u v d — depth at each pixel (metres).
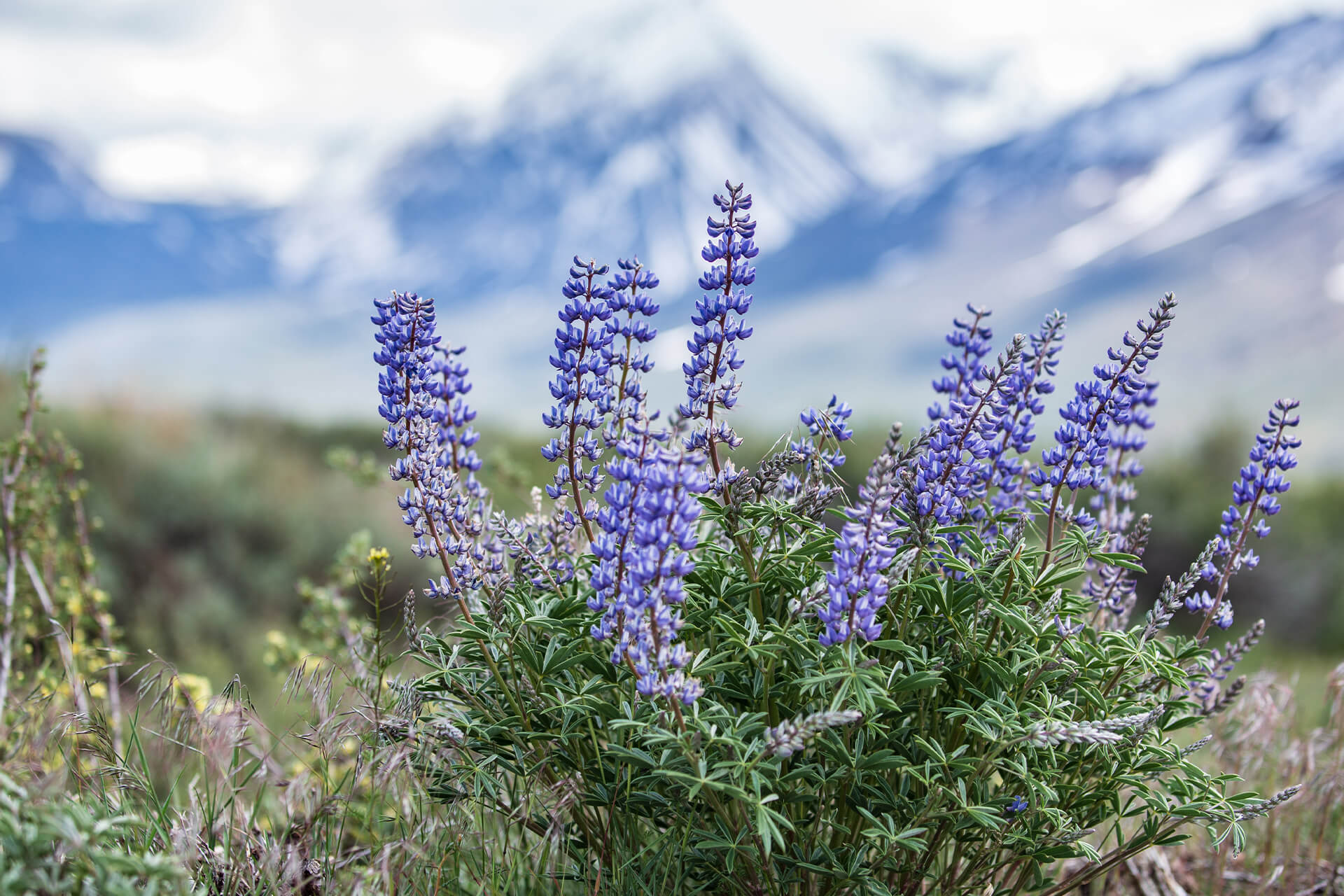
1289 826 3.46
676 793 2.27
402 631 2.55
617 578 2.14
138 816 2.37
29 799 1.88
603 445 2.48
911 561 2.06
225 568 8.39
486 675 2.45
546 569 2.51
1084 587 2.86
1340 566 10.03
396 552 8.81
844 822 2.38
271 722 3.40
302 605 8.36
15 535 3.65
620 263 2.40
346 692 2.57
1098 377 2.39
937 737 2.37
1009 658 2.36
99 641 3.96
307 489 9.95
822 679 2.07
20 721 2.94
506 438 12.92
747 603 2.40
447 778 2.39
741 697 2.30
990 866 2.44
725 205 2.35
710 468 2.41
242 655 7.45
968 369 2.56
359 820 2.62
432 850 2.37
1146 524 2.59
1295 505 11.24
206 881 2.34
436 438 2.48
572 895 2.63
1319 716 4.29
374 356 2.38
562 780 2.44
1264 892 3.25
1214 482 11.41
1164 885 3.16
